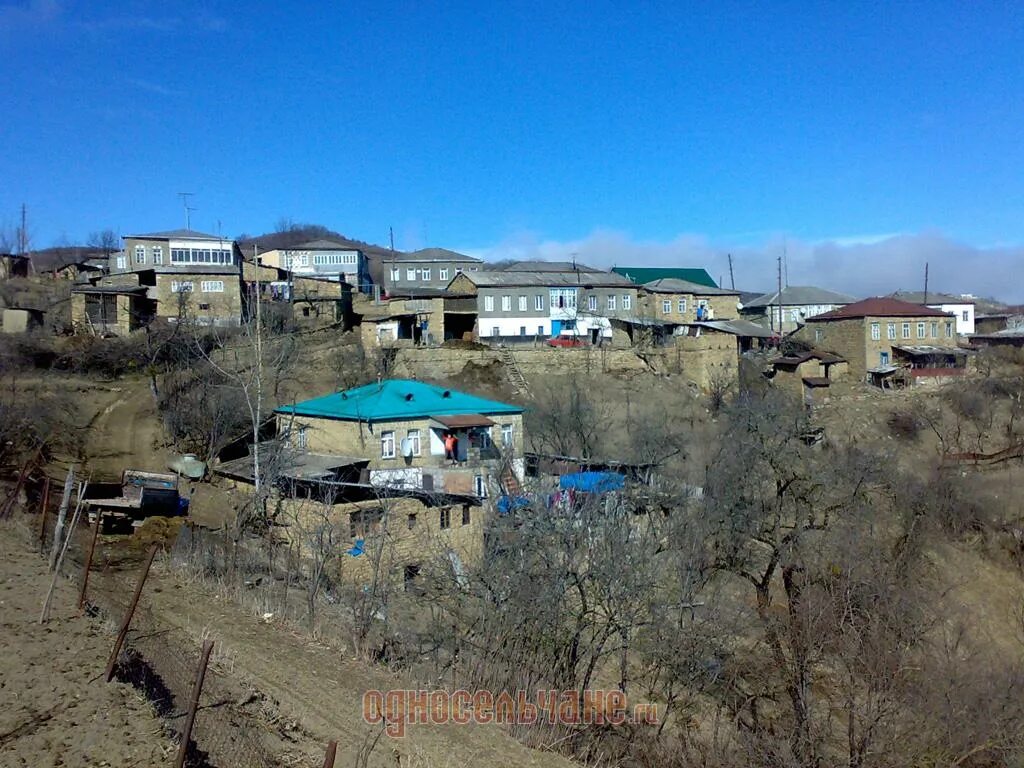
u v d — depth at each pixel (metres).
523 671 11.61
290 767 7.97
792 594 18.77
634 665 15.56
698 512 20.34
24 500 18.45
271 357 35.44
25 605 11.13
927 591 22.38
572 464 26.41
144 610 12.21
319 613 13.59
